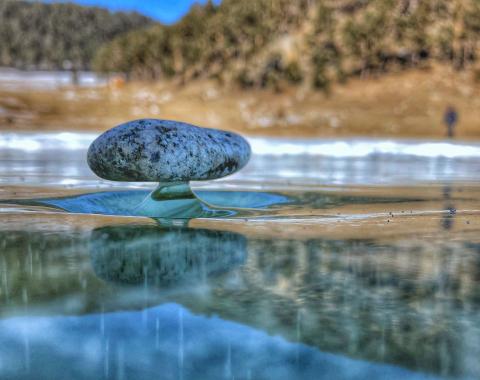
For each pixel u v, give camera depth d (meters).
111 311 0.86
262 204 2.54
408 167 5.52
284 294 0.96
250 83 40.09
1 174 4.10
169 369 0.65
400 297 0.94
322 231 1.67
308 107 33.88
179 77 48.50
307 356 0.69
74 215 2.01
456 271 1.14
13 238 1.50
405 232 1.66
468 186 3.50
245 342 0.74
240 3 51.41
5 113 23.61
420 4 42.97
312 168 5.32
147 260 1.23
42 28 144.75
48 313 0.84
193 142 2.36
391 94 36.62
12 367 0.66
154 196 2.31
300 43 43.44
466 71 39.88
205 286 1.01
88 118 25.39
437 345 0.73
